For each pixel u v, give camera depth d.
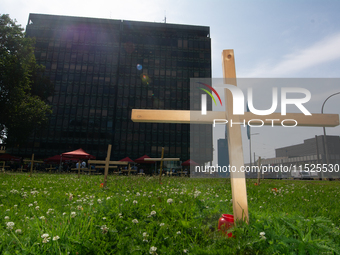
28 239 2.17
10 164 36.09
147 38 63.75
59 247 2.04
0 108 29.62
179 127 58.38
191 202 3.89
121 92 59.81
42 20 61.38
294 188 8.15
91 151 55.78
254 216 2.83
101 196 4.84
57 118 56.06
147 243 2.24
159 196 4.62
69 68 59.03
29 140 54.03
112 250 2.08
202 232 2.47
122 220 2.84
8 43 29.59
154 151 57.22
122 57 61.75
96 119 57.31
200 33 67.00
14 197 4.48
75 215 2.85
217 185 7.71
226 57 2.86
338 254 1.98
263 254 1.96
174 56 63.84
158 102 60.72
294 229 2.44
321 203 4.64
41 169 35.09
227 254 1.90
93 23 62.47
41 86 49.22
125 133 57.59
